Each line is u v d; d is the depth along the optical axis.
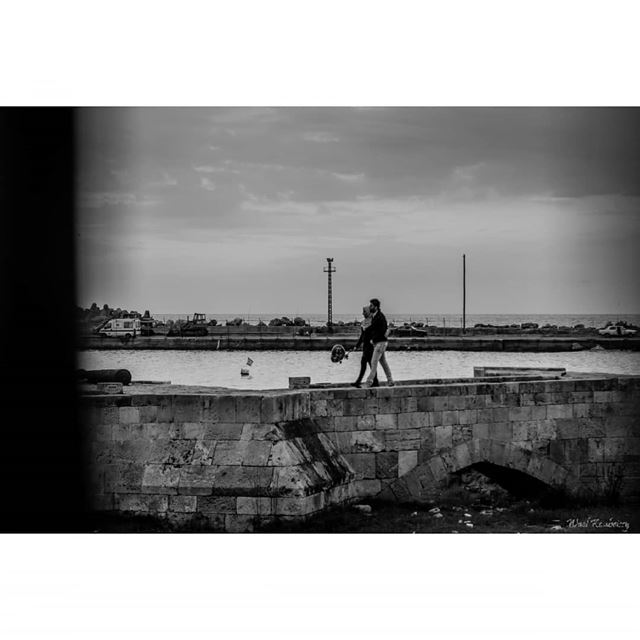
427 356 106.44
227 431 23.77
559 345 109.25
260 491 23.08
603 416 29.97
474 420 27.92
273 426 23.48
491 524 25.61
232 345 108.44
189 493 23.69
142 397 24.45
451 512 26.53
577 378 31.97
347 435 26.09
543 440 29.06
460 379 32.00
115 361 94.69
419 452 27.00
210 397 23.91
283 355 106.44
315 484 23.50
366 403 26.33
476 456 27.89
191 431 24.08
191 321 114.00
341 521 24.25
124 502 24.47
